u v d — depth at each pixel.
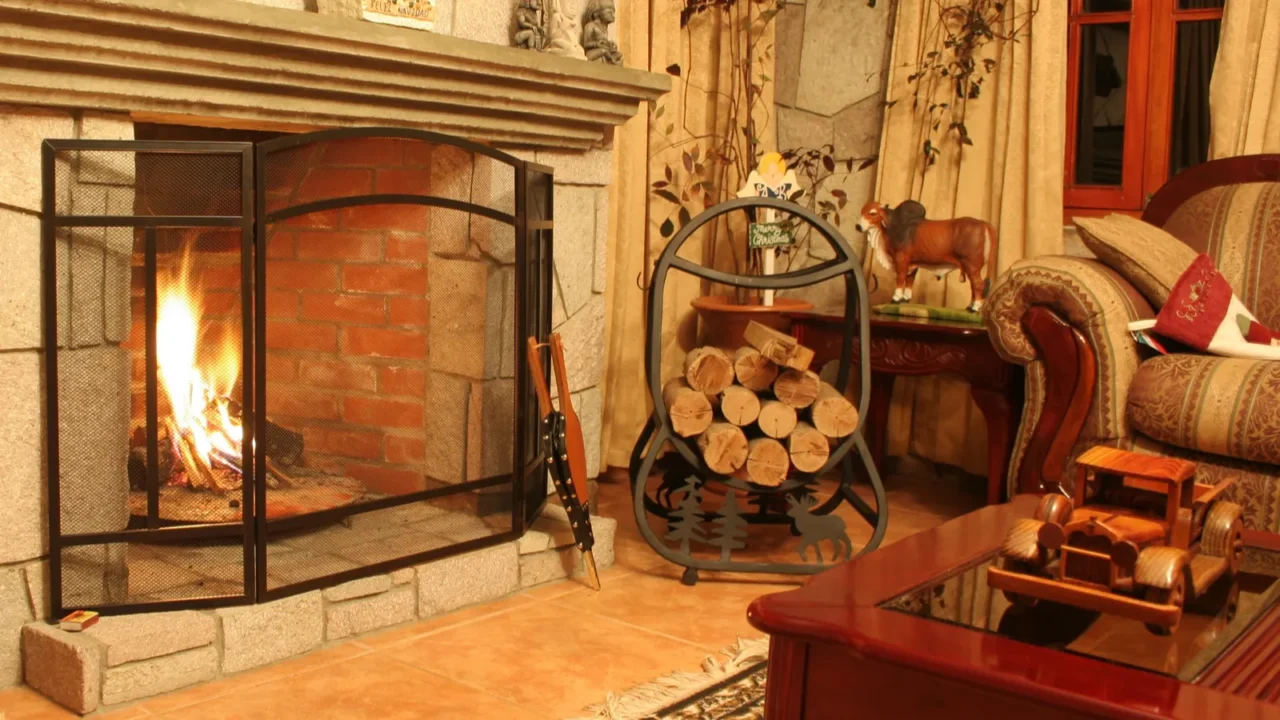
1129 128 3.61
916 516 3.49
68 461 2.08
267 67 2.16
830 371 3.97
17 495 2.05
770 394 2.82
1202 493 1.56
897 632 1.28
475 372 2.61
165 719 1.97
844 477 2.96
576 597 2.67
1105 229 2.94
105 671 2.00
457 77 2.47
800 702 1.34
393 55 2.31
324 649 2.31
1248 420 2.53
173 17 1.98
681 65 3.89
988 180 3.72
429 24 2.48
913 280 3.64
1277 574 1.60
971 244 3.46
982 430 3.78
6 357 2.01
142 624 2.08
